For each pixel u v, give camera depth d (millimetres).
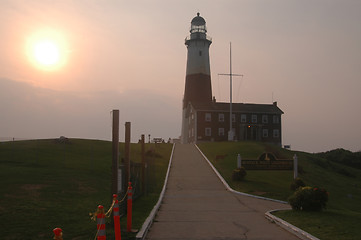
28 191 17641
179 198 22125
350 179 46938
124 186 14883
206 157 46656
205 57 83125
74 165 29844
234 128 76750
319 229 11148
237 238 10453
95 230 10789
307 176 40156
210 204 19359
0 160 28797
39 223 11648
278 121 79688
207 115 75688
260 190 26969
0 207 13688
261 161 32781
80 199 17281
